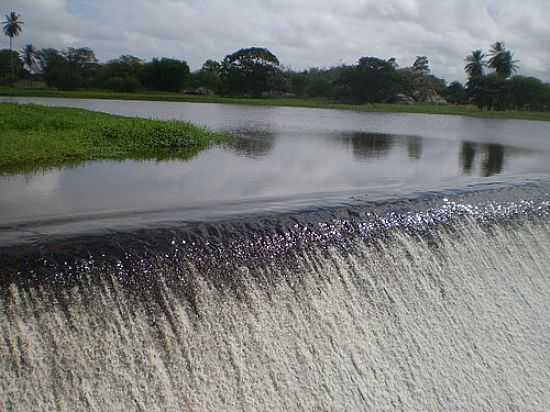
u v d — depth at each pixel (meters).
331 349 8.86
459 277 11.09
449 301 10.62
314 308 9.15
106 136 22.12
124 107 50.41
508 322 10.83
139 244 8.59
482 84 78.81
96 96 67.75
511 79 77.75
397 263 10.57
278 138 29.92
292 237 9.96
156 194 13.98
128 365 7.32
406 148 27.34
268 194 14.46
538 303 11.47
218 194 14.32
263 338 8.47
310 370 8.48
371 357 9.09
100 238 8.55
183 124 26.91
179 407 7.30
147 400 7.18
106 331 7.40
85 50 84.69
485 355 10.08
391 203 12.12
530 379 10.09
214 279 8.66
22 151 17.56
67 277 7.62
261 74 84.56
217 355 7.99
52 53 85.25
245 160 20.78
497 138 35.16
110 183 15.03
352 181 17.38
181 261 8.59
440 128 44.06
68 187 14.23
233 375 7.94
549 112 78.00
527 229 12.91
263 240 9.62
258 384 8.00
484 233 12.20
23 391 6.61
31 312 7.09
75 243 8.29
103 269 7.93
